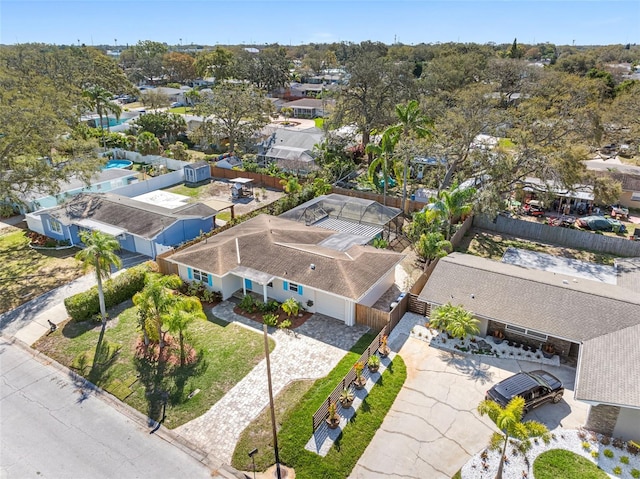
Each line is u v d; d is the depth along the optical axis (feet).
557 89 159.53
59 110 147.64
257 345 79.00
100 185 159.43
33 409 65.41
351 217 126.62
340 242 103.24
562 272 105.29
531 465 54.65
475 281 84.07
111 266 107.34
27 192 129.29
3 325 85.56
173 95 367.25
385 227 123.44
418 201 148.25
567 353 74.64
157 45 600.39
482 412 49.96
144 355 76.43
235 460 56.70
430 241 102.27
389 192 160.76
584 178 123.03
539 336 76.28
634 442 57.11
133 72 465.06
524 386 63.05
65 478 54.39
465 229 130.41
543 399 63.62
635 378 57.88
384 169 145.69
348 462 55.72
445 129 136.36
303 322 85.81
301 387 68.59
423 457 56.29
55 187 123.65
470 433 59.82
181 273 100.27
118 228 113.91
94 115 272.10
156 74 478.59
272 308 88.94
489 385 68.64
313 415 59.62
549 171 118.93
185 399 66.80
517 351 76.23
